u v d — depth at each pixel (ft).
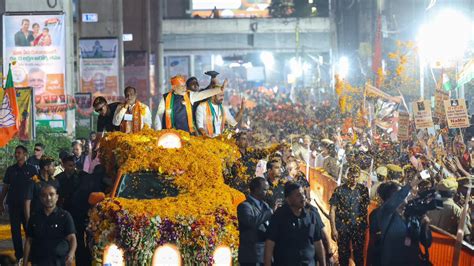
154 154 47.03
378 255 40.06
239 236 39.83
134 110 59.67
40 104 141.38
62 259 42.11
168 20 368.27
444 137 70.08
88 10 226.17
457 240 37.78
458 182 49.65
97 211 41.29
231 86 509.76
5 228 76.79
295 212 36.96
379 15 174.50
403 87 123.13
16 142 119.24
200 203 42.29
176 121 59.16
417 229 39.27
